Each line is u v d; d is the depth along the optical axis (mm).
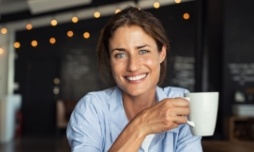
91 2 7359
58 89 9414
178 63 9016
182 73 9000
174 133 1088
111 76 1093
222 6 7613
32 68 9438
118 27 934
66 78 9414
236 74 7102
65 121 8852
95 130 1045
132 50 936
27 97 9422
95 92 1123
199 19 5492
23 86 9414
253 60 7082
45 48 9398
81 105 1078
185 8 8969
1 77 8602
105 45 1022
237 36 7141
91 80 9336
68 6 7438
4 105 7727
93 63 9328
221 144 2250
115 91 1097
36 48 9398
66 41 9391
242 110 6551
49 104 9422
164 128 818
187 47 9016
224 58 7133
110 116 1072
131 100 1065
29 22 8672
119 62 956
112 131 1067
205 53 5449
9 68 8703
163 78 1095
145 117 832
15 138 8289
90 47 9336
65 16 8539
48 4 7148
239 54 7117
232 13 7148
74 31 9336
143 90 958
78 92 9383
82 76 9367
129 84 960
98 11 7559
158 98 1111
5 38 8602
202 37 5469
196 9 5602
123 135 830
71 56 9383
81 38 9344
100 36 1028
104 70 1087
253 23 7125
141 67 943
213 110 817
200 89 5434
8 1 7395
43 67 9438
